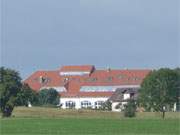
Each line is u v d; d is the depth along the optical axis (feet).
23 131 340.18
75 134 319.27
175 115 640.58
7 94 603.67
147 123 451.53
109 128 378.73
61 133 325.62
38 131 340.80
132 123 451.12
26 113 639.35
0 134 314.35
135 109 645.51
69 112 638.12
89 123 449.89
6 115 604.90
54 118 555.69
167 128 375.66
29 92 622.13
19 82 614.34
